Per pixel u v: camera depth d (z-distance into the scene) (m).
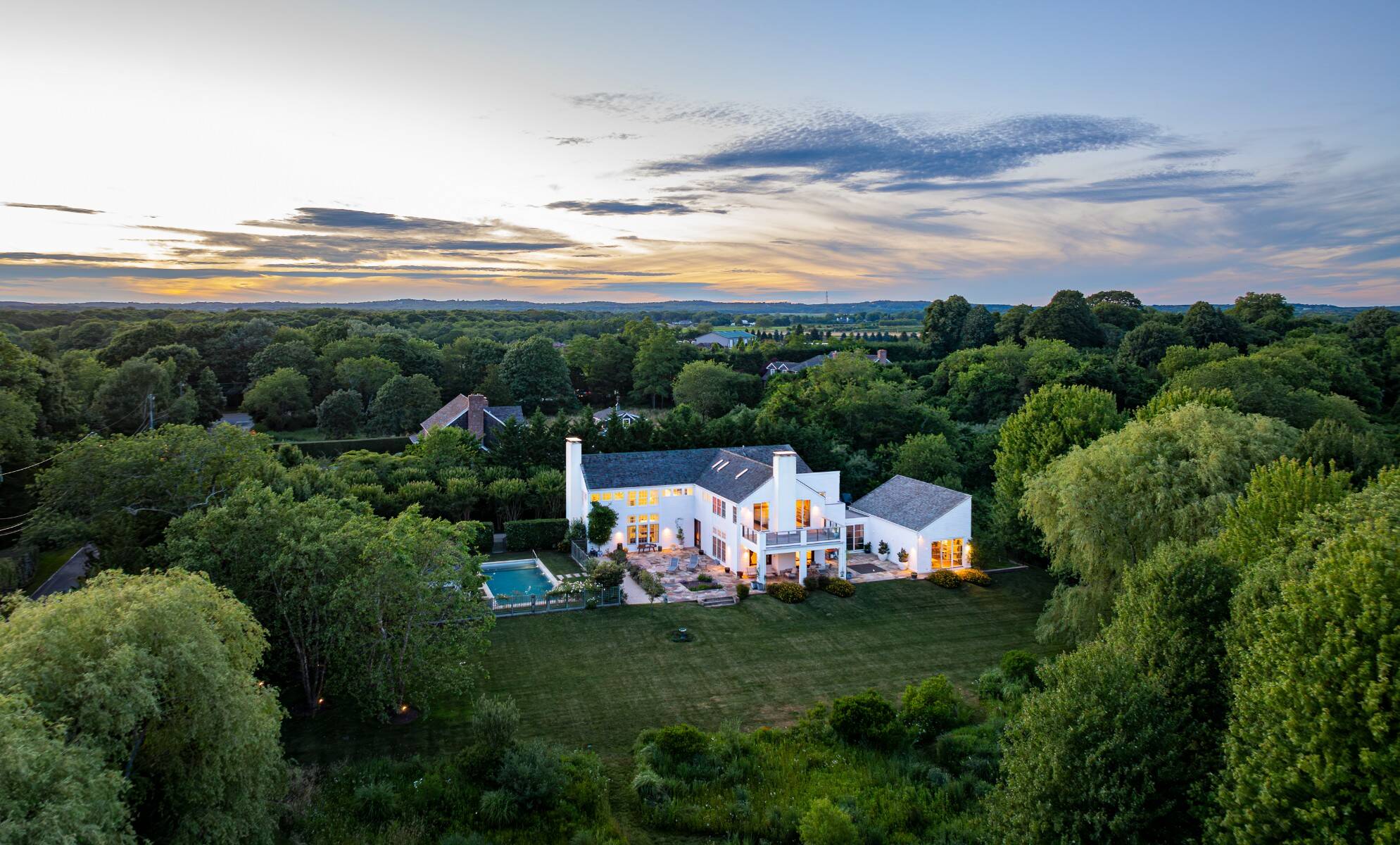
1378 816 20.39
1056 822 24.39
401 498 64.06
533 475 73.56
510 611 48.75
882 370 114.50
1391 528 24.56
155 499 42.88
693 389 117.19
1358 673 21.20
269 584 35.66
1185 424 46.19
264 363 122.25
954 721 36.28
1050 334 125.62
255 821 25.17
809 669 42.19
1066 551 46.97
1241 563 33.28
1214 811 24.14
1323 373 87.00
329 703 37.75
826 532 55.97
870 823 28.95
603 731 35.69
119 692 21.02
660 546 63.97
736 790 30.89
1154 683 27.45
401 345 130.88
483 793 30.12
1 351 62.47
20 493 58.56
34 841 16.45
